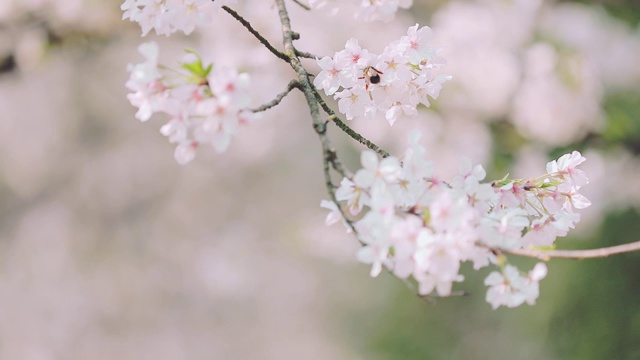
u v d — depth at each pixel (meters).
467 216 1.13
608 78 3.99
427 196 1.19
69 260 7.36
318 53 3.57
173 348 7.50
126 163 7.49
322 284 7.93
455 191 1.25
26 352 7.06
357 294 7.77
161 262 7.60
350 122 3.85
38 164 7.36
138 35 3.80
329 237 6.09
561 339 4.55
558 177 1.41
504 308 5.68
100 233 7.48
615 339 4.30
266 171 7.80
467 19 3.75
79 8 3.64
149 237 7.60
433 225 1.13
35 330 7.13
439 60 1.43
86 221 7.46
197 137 1.18
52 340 7.13
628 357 4.26
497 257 1.20
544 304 4.62
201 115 1.19
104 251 7.45
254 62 3.25
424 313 5.96
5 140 7.23
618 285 4.29
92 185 7.45
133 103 1.19
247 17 3.26
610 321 4.32
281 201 7.92
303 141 7.78
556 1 3.93
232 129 1.17
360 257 1.13
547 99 3.67
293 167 7.86
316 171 7.91
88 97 6.99
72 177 7.43
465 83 3.67
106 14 3.69
